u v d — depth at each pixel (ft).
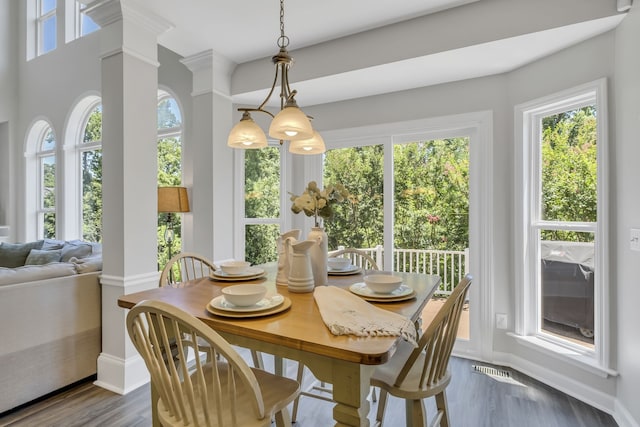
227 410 4.01
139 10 7.89
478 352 9.62
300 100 11.12
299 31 8.82
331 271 6.95
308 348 3.51
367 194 11.09
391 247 10.73
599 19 6.72
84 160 17.51
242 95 10.68
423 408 4.49
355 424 3.46
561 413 7.15
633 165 6.47
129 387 7.98
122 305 5.06
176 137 13.67
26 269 7.48
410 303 4.92
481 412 7.17
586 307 7.92
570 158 8.21
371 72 9.04
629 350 6.63
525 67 8.70
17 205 19.12
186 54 10.11
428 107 10.00
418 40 8.23
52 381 7.64
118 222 7.96
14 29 19.16
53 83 17.83
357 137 11.01
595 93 7.45
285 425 4.28
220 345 3.32
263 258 11.98
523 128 8.81
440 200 10.25
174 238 13.78
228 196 10.65
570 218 8.21
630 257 6.57
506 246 9.20
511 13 7.37
